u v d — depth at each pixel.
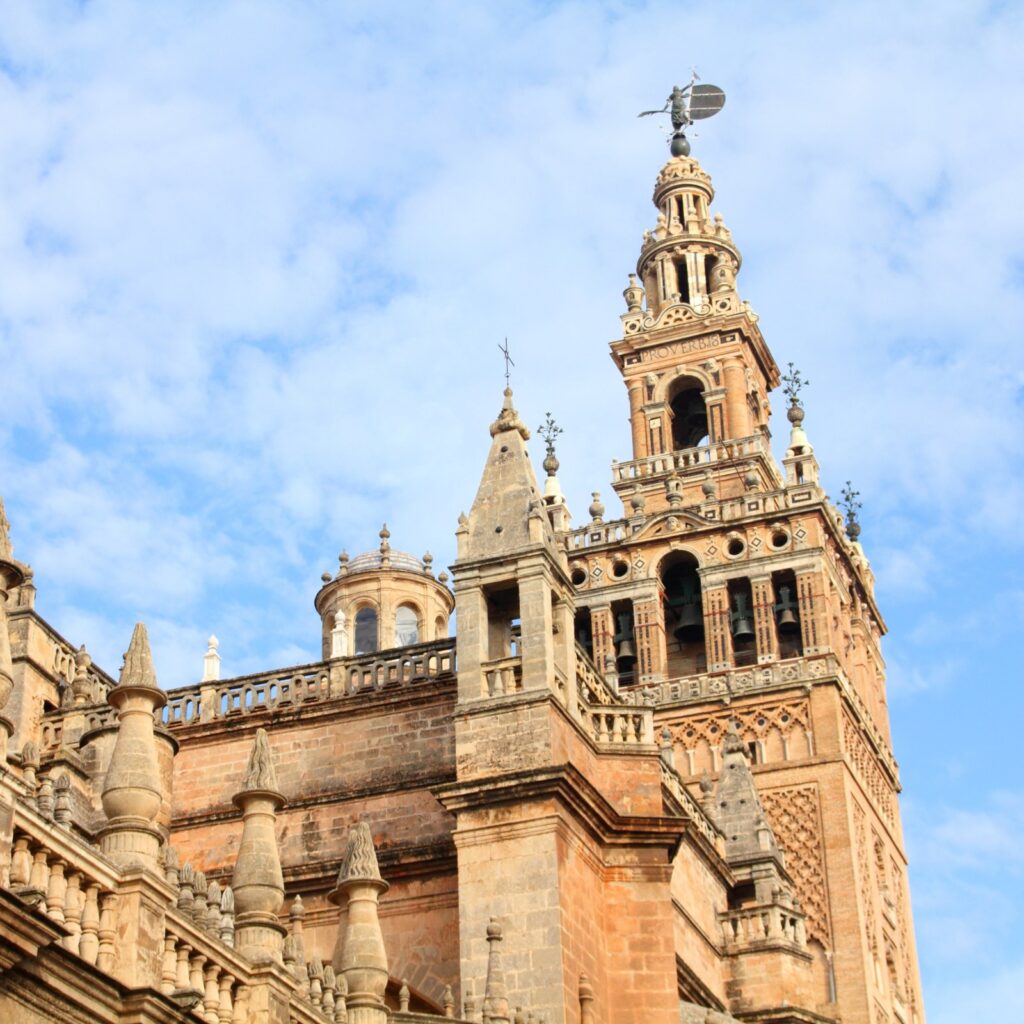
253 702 50.59
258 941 27.59
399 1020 35.00
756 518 76.25
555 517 81.00
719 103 93.31
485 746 43.94
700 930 54.00
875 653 83.25
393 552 77.94
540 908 41.72
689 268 87.88
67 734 47.28
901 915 77.81
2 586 24.78
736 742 62.41
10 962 22.02
